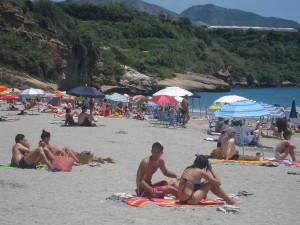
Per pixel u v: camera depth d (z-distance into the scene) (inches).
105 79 3073.3
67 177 406.0
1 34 2298.2
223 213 301.1
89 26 4726.9
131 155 558.6
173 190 335.9
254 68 5708.7
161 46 4726.9
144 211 299.7
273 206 328.8
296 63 6343.5
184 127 995.3
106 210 300.0
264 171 479.8
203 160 325.7
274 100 3115.2
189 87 3730.3
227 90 4138.8
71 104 1501.0
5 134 724.0
